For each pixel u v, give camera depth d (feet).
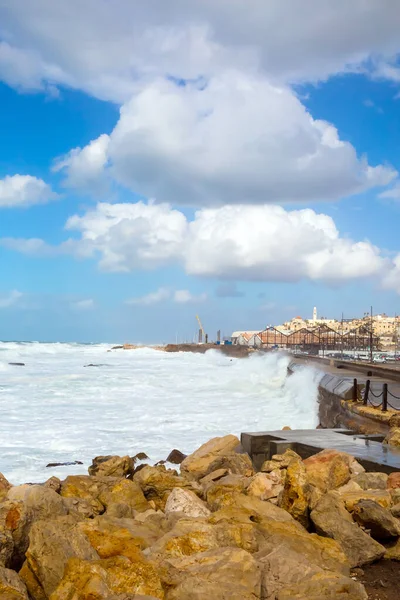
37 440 68.13
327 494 27.61
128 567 18.75
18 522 23.21
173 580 18.78
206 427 79.87
